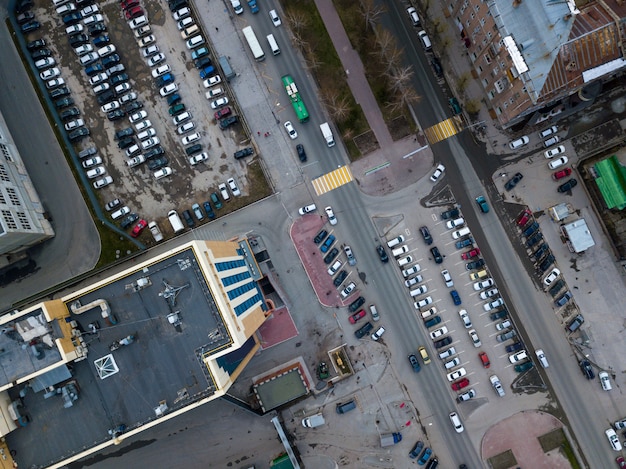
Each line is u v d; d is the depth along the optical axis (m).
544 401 85.44
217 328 61.75
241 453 86.75
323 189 87.69
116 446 87.12
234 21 88.69
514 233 86.44
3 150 83.75
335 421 86.38
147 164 88.38
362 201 87.38
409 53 87.25
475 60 85.00
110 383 63.12
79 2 88.31
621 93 85.31
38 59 88.50
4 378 61.19
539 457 85.12
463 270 86.56
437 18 87.19
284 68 88.12
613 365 85.06
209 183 88.25
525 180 86.31
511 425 85.50
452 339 86.19
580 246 83.38
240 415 86.62
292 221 87.56
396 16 87.31
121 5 88.75
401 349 86.31
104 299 63.09
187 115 87.75
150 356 62.72
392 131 87.31
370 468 86.12
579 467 84.62
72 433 63.38
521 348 85.31
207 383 62.12
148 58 88.44
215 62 88.44
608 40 70.94
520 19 72.81
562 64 71.81
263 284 87.06
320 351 86.62
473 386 86.00
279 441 86.62
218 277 63.50
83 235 87.94
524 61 72.88
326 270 87.00
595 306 85.38
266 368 86.88
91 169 88.38
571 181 85.25
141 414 62.81
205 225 87.81
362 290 87.00
